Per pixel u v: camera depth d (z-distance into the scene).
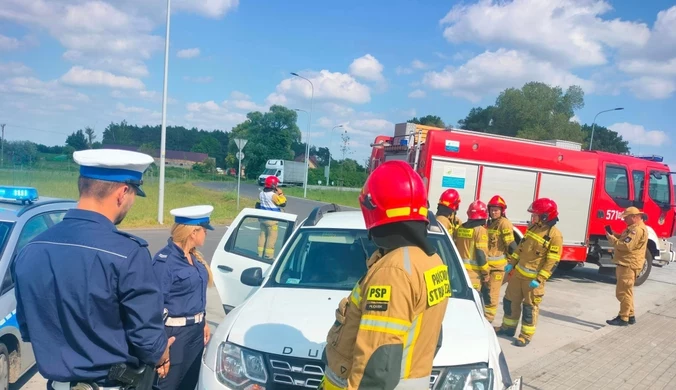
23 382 4.33
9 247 4.06
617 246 7.52
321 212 4.90
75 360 2.02
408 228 1.82
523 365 5.55
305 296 3.65
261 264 4.95
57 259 1.99
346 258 4.18
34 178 27.58
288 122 83.19
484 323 3.40
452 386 2.80
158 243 12.18
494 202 6.64
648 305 9.16
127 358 2.11
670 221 11.70
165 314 3.27
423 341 1.79
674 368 5.72
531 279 6.11
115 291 2.03
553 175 9.85
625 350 6.32
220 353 3.05
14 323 3.90
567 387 4.98
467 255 6.25
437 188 8.85
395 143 10.14
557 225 10.11
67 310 1.98
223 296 5.05
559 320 7.63
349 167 74.94
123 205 2.23
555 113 59.47
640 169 11.11
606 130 75.56
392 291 1.70
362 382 1.67
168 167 86.31
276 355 2.88
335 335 1.95
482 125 71.38
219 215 19.70
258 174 82.38
